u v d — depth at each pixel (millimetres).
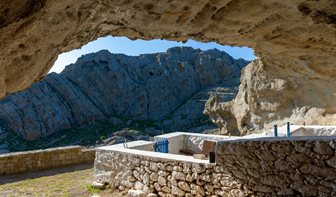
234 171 6039
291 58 5996
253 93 16656
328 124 11875
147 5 3418
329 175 4895
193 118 43969
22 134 39656
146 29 4277
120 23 3973
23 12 2318
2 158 10492
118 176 8273
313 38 4637
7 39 2486
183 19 3885
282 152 5410
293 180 5273
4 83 3150
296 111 14414
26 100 41938
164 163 7246
